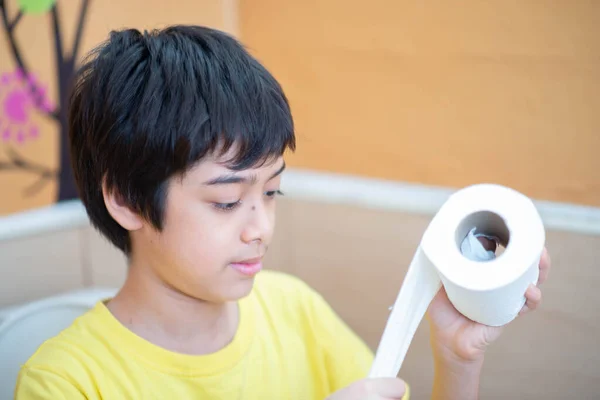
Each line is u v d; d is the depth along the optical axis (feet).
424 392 3.47
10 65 3.22
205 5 3.76
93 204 2.09
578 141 3.02
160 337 2.09
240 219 1.87
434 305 2.03
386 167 3.55
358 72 3.53
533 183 3.17
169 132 1.78
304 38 3.65
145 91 1.83
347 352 2.44
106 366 2.04
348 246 3.62
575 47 2.94
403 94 3.42
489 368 3.32
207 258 1.88
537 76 3.06
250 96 1.86
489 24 3.12
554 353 3.15
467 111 3.26
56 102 3.40
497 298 1.65
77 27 3.40
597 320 3.03
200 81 1.84
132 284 2.12
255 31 3.82
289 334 2.43
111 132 1.88
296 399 2.35
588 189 3.04
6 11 3.18
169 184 1.84
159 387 2.05
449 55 3.25
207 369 2.10
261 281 2.53
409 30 3.33
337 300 3.71
